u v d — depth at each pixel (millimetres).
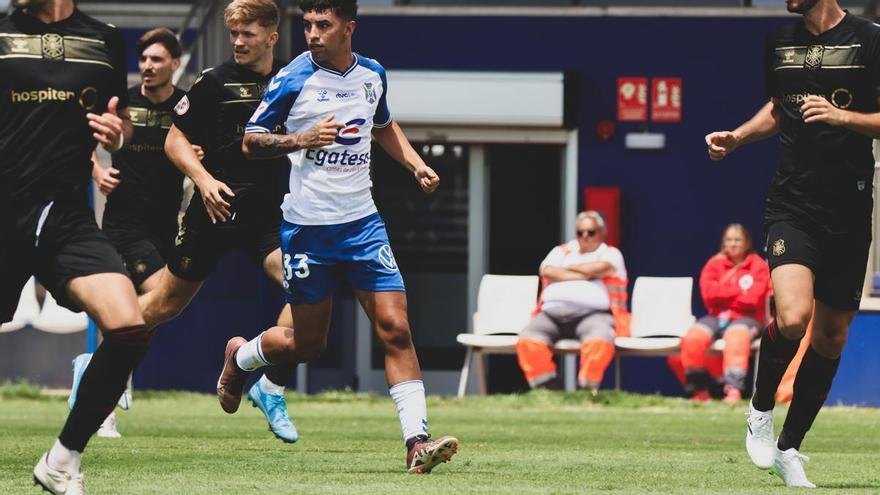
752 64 50750
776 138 50656
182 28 46938
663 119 50844
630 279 50875
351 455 22578
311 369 50969
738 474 20484
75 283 15453
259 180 23953
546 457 23094
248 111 23688
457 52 51062
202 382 46531
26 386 45219
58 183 15766
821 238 18922
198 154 23656
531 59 50969
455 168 51688
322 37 18562
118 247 28312
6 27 15922
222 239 24062
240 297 47562
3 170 15680
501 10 50938
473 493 16625
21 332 48125
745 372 42312
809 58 19031
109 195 28391
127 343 15305
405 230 52031
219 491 16750
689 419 35875
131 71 50438
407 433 18922
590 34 50969
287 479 18375
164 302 24547
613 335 43594
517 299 46719
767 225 19234
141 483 17797
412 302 52000
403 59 51125
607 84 50906
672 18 50781
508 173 51625
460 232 51812
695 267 50750
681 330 45781
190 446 24375
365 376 51062
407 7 51000
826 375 19328
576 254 44562
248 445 24750
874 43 18781
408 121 50594
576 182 50938
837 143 18734
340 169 18938
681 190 50875
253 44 23562
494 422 34188
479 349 45781
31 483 17656
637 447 26188
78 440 15414
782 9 50625
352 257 19109
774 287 18875
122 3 50469
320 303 19531
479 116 50469
